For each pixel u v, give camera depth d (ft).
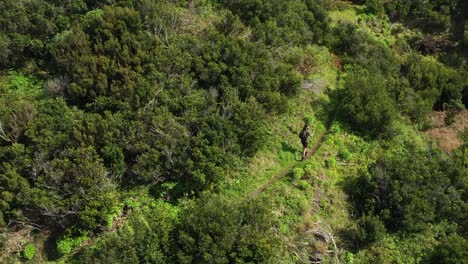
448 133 87.45
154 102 69.97
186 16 91.04
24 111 67.36
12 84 78.18
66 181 59.98
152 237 54.85
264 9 95.86
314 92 84.99
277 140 74.79
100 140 64.69
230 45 80.33
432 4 126.11
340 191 68.90
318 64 92.63
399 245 64.08
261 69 79.30
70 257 57.26
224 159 65.87
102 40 80.18
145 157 63.00
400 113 86.33
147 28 82.64
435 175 69.41
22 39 81.10
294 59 86.48
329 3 118.83
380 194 67.26
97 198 58.80
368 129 79.30
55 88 73.82
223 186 66.64
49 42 83.61
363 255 62.54
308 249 60.70
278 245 57.31
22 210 59.67
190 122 67.77
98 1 91.91
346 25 107.45
